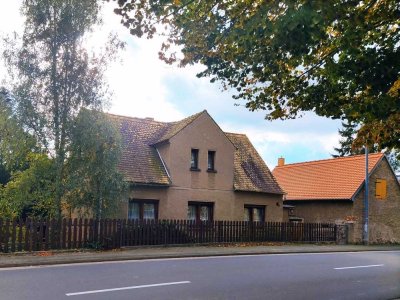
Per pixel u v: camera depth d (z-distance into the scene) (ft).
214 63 28.40
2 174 91.20
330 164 115.55
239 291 33.47
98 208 61.62
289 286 36.50
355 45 24.81
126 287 33.50
